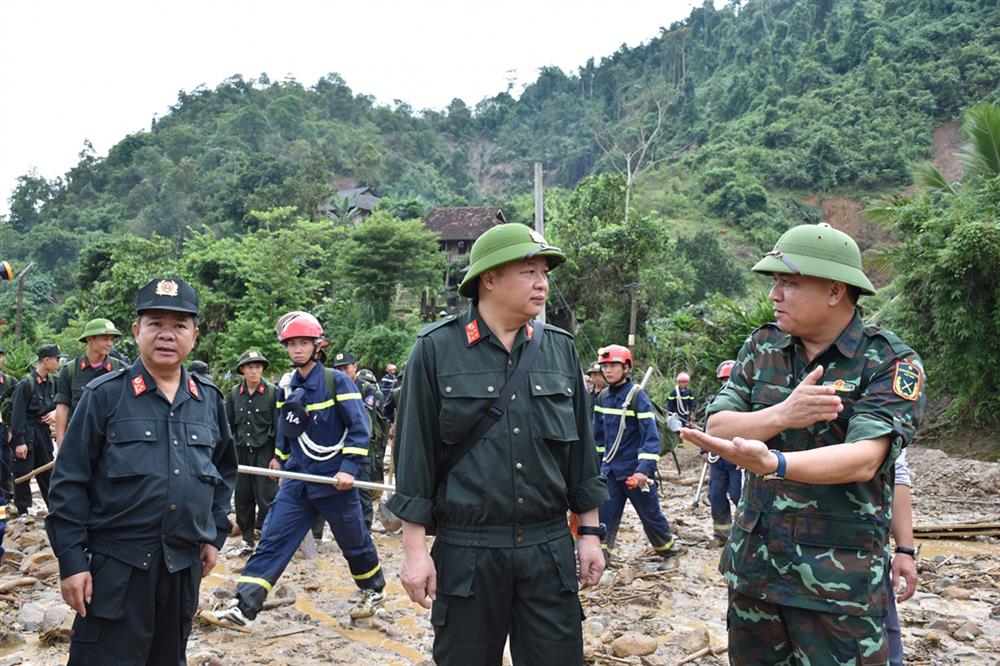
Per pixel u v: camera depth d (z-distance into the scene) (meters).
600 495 3.04
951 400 15.34
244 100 123.12
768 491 2.62
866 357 2.59
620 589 6.07
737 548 2.70
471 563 2.76
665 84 89.62
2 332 31.09
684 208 60.75
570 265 28.05
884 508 2.55
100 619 2.96
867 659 2.45
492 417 2.82
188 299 3.21
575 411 3.10
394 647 4.77
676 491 12.29
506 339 2.96
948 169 61.12
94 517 3.04
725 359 19.02
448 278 41.25
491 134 128.38
